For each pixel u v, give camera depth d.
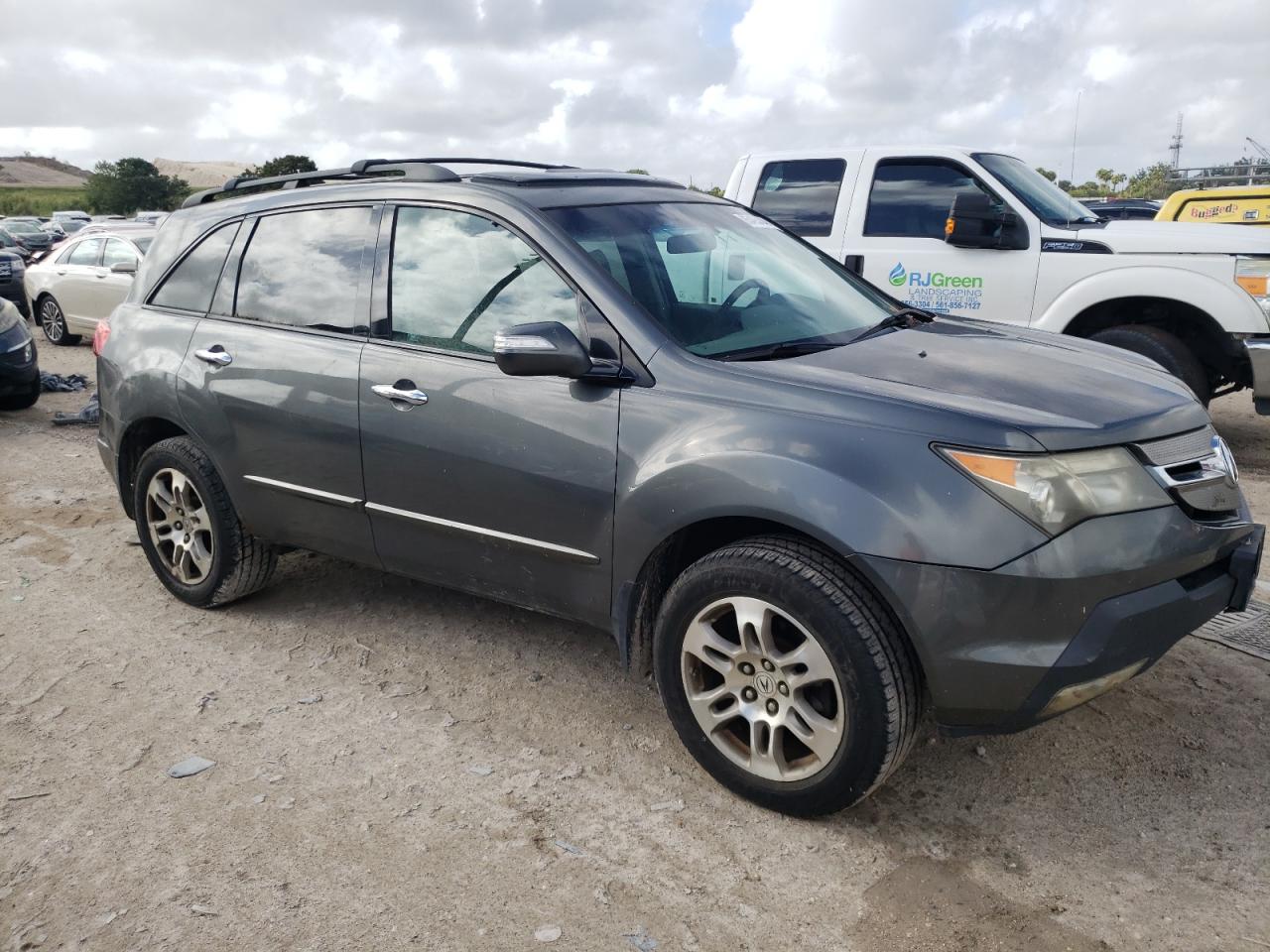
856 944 2.57
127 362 4.65
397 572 4.02
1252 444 7.54
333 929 2.66
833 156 7.72
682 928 2.64
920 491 2.72
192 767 3.42
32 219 46.38
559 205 3.63
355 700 3.86
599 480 3.24
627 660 3.37
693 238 3.83
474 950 2.58
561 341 3.10
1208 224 6.71
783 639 3.05
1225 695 3.70
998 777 3.27
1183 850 2.90
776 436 2.92
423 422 3.62
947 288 7.25
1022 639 2.68
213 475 4.43
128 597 4.88
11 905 2.78
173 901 2.77
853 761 2.86
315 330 4.02
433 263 3.74
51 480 6.97
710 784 3.27
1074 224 6.98
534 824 3.08
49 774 3.39
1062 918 2.64
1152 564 2.76
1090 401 2.96
